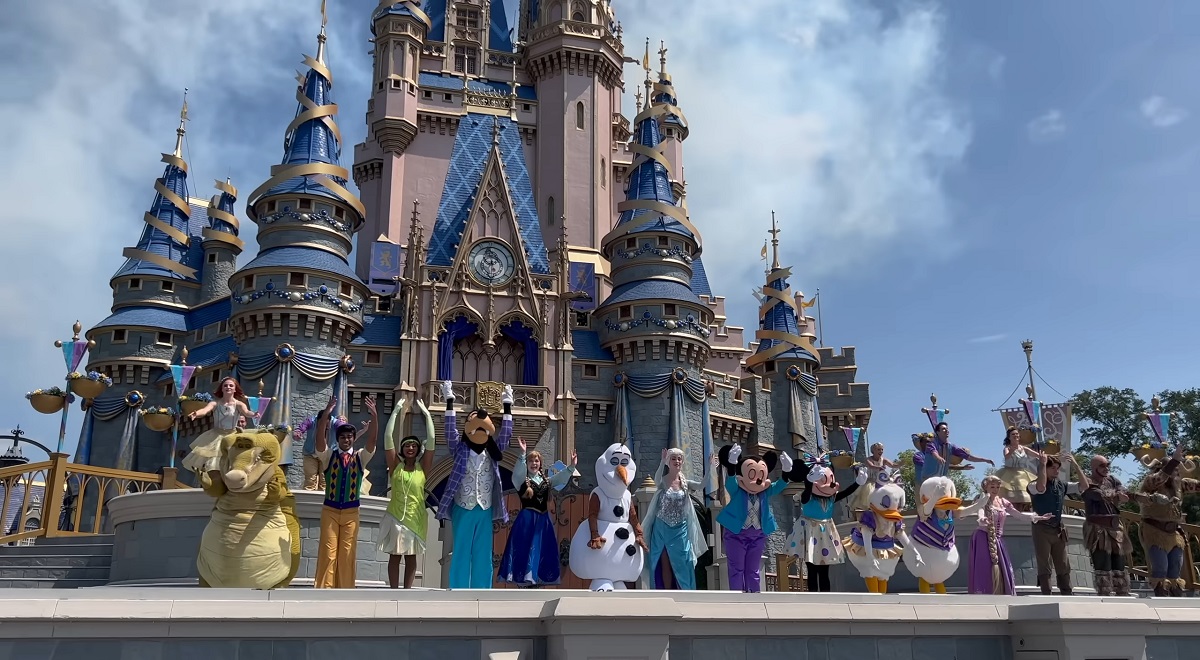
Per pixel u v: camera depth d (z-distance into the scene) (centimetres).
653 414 4128
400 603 816
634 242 4488
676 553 1264
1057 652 933
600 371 4272
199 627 764
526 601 854
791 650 896
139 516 1903
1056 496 1484
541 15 5631
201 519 1870
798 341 4866
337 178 4128
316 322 3816
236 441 1053
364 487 2136
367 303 4244
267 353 3753
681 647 861
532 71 5528
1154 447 2100
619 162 5697
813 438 4788
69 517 3962
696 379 4250
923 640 948
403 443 1277
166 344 4412
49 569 2009
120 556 1928
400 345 4028
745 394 4647
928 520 1386
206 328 4372
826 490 1416
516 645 837
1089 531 1507
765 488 1307
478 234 4306
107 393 4269
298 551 1104
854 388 5256
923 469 1823
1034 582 1906
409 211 5059
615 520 1196
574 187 5250
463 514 1214
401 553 1222
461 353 4159
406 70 5228
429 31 5612
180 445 4147
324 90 4394
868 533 1391
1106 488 1519
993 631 977
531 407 4016
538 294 4231
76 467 2148
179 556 1852
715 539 2111
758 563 1291
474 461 1235
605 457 1213
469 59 5578
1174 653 997
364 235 5269
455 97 5341
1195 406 5775
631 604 818
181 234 4772
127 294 4503
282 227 3972
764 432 4662
